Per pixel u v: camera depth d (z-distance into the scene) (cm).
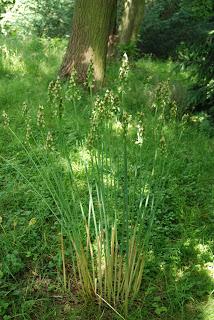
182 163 507
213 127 620
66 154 305
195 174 490
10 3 1418
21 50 938
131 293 314
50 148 297
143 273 334
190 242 372
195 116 666
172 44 1458
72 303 311
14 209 404
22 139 520
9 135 543
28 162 481
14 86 696
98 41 728
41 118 301
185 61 710
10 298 311
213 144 572
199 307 310
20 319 294
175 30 1441
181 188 454
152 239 370
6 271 324
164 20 1463
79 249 296
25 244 360
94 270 306
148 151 443
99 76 741
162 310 306
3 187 439
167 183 459
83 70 736
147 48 1500
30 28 1327
